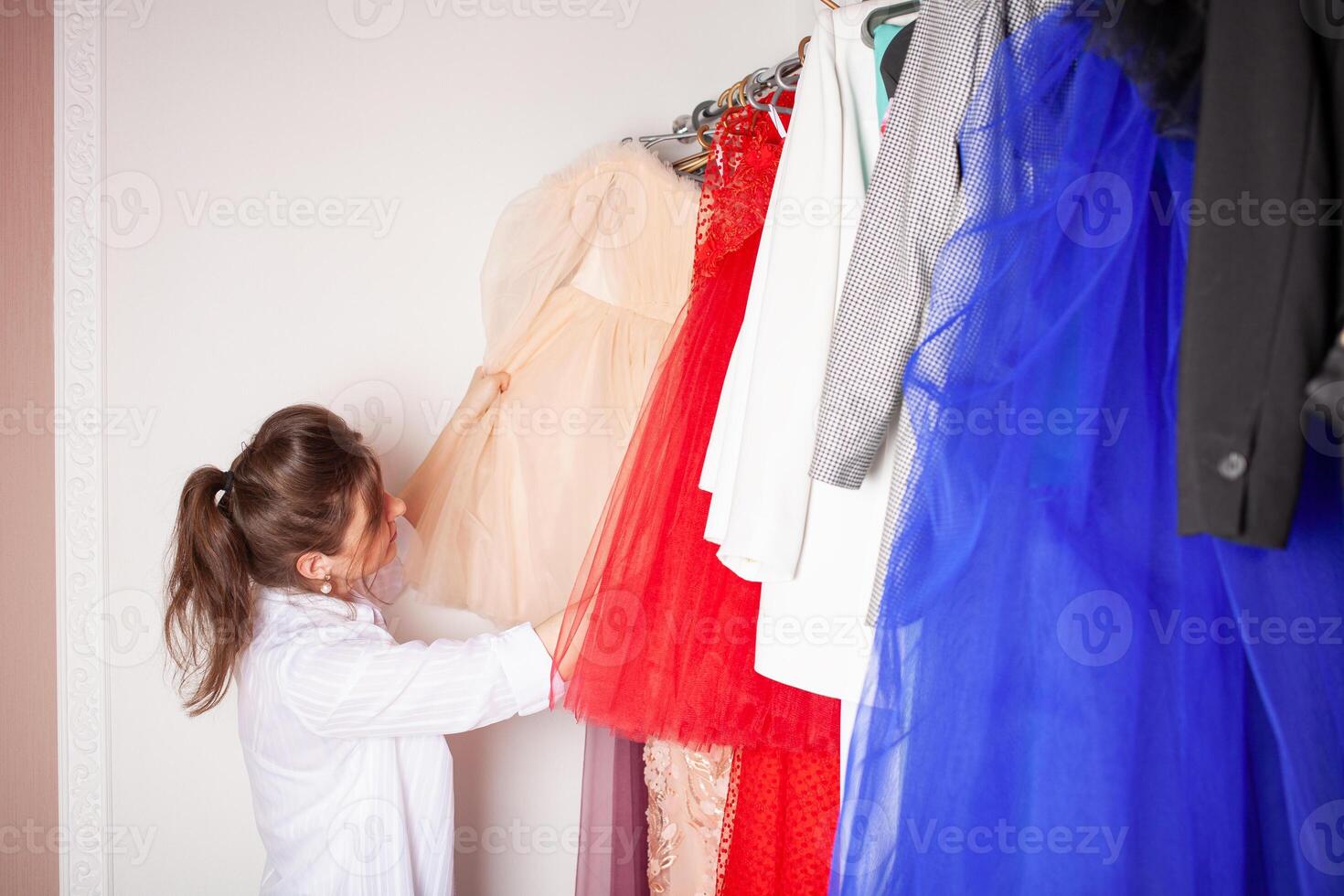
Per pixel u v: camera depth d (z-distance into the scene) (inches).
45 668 64.9
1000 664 34.3
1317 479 32.2
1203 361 28.9
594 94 75.2
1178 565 32.7
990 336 36.5
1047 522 33.9
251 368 67.7
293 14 68.2
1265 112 28.7
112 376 65.2
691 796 57.2
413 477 66.8
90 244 64.4
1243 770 31.4
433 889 53.4
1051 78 36.7
